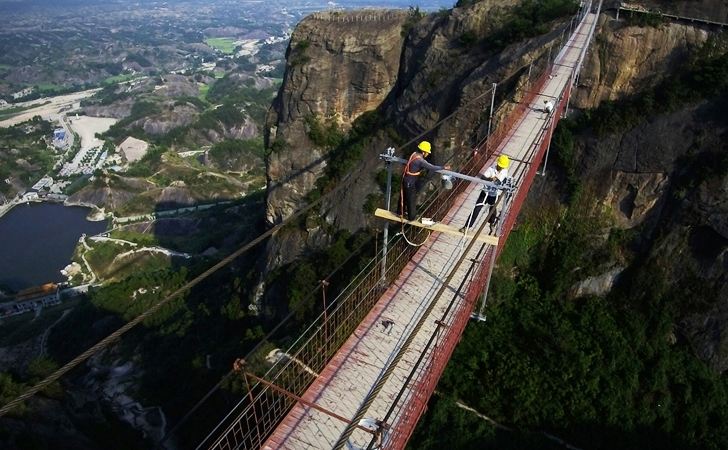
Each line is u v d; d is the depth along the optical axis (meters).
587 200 33.72
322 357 14.50
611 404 27.23
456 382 29.06
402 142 43.12
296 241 44.84
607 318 31.52
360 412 7.83
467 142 39.00
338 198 43.66
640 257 32.50
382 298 15.19
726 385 28.73
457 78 40.75
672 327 30.62
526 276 33.84
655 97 32.38
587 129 34.00
